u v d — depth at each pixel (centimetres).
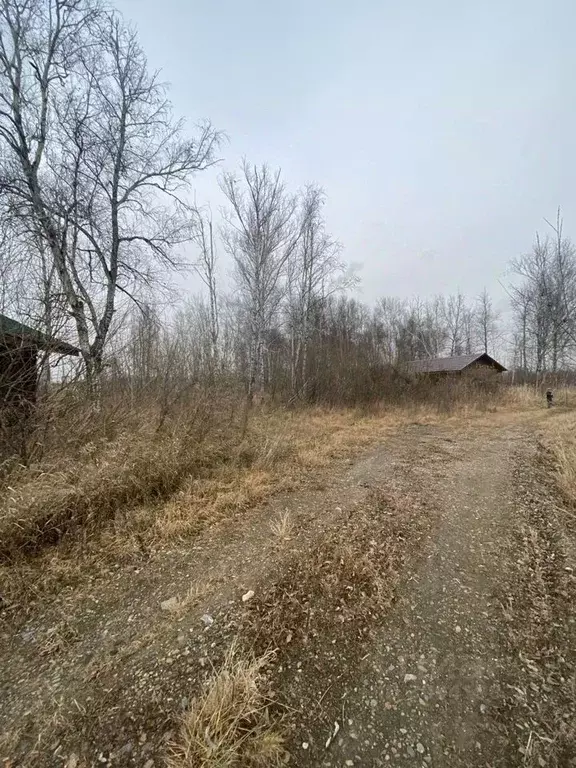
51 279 557
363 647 224
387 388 1571
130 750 164
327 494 499
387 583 290
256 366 1540
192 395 723
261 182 1591
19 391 454
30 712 186
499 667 206
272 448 645
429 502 466
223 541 368
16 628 252
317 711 182
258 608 262
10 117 794
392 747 163
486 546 348
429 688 194
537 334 2303
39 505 364
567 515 409
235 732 165
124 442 525
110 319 877
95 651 228
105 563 329
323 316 1973
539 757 156
